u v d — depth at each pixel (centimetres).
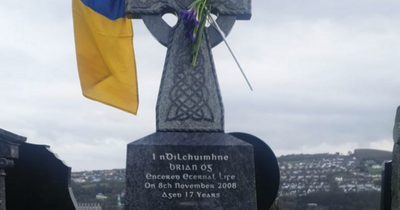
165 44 858
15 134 912
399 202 833
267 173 1039
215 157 800
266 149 1042
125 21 929
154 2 866
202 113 826
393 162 861
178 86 834
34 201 1059
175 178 793
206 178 795
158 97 832
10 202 1058
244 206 791
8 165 912
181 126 822
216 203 791
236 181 796
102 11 924
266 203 1034
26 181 1060
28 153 1065
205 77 838
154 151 798
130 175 792
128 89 927
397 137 845
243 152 802
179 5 867
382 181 920
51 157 1062
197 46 837
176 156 798
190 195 791
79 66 922
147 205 786
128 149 798
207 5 848
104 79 927
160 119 825
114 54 927
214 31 859
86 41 924
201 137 812
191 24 823
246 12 866
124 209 785
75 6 927
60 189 1059
